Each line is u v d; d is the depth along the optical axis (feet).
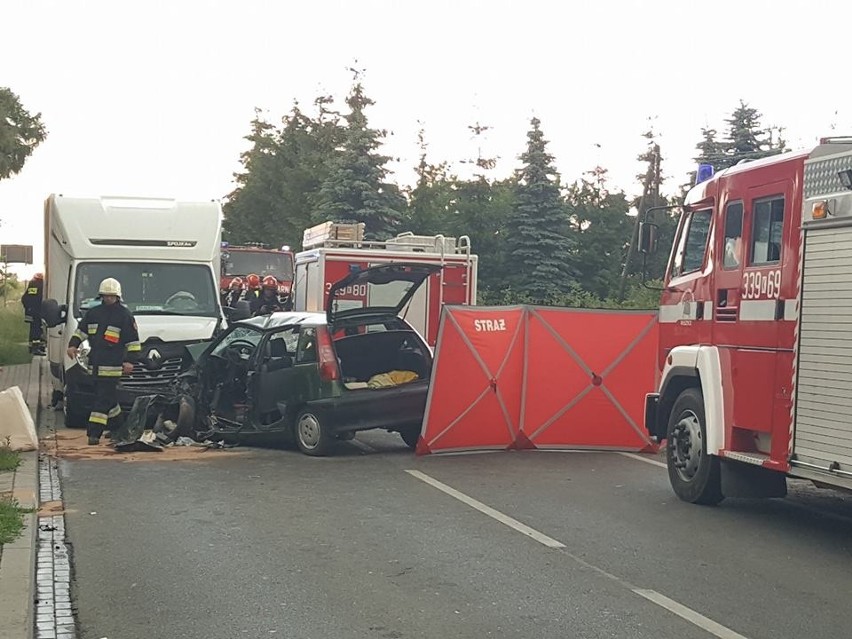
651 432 32.14
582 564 22.54
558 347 39.88
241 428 39.06
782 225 25.98
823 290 24.09
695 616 18.92
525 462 37.11
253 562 22.36
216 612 18.85
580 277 138.62
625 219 145.38
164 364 42.42
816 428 24.18
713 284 29.07
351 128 131.44
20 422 35.91
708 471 28.71
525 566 22.27
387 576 21.35
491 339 38.65
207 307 45.88
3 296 131.34
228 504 28.43
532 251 128.36
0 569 20.68
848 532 26.45
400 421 37.68
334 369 36.86
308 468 34.71
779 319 25.75
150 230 46.26
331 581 20.93
